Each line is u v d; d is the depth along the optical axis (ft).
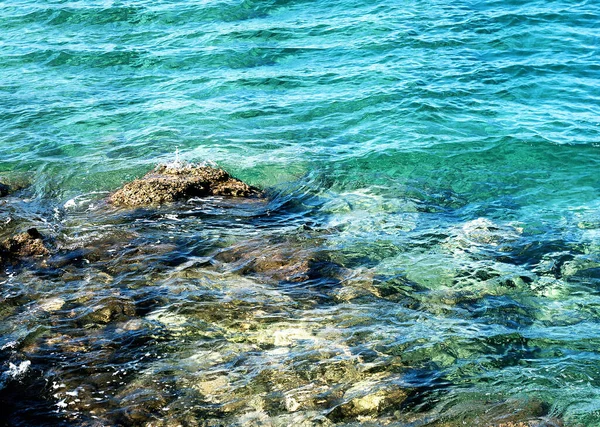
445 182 39.73
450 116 47.60
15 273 29.43
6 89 54.49
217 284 28.50
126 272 29.50
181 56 60.34
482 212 36.06
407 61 56.75
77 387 22.35
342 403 21.59
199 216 35.04
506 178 39.96
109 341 24.67
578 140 43.65
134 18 69.92
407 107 48.96
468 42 60.23
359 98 50.67
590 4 67.92
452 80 52.95
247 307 26.78
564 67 54.90
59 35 66.33
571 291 28.35
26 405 21.61
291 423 20.83
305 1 72.43
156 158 42.83
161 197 36.50
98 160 42.78
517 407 21.49
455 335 25.16
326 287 28.43
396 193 38.32
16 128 47.57
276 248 31.71
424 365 23.49
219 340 24.81
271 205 36.91
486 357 23.98
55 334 25.05
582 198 37.47
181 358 23.84
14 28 68.39
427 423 20.76
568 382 22.74
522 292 28.30
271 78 55.06
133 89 54.44
